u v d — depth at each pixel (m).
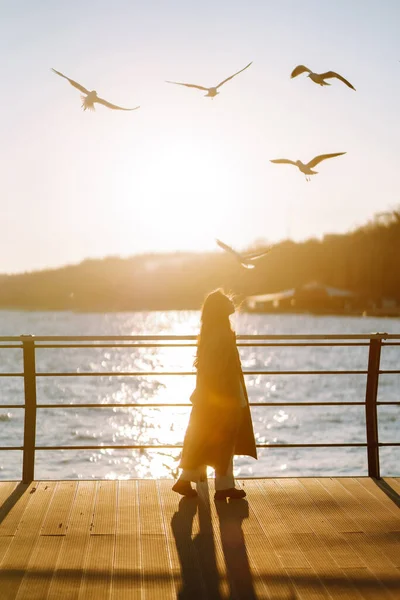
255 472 17.28
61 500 6.29
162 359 71.12
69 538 5.42
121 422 26.53
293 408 29.05
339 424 25.16
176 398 35.97
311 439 22.47
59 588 4.57
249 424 6.50
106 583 4.66
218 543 5.34
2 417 26.50
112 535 5.49
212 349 6.22
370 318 133.75
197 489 6.66
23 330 114.00
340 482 6.88
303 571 4.86
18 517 5.86
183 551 5.19
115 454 19.50
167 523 5.76
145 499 6.36
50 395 35.78
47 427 25.23
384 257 128.25
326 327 113.12
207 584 4.66
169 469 17.98
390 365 56.31
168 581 4.70
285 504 6.23
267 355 69.81
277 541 5.39
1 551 5.16
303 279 147.62
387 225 127.31
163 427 25.75
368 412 7.09
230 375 6.24
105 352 79.25
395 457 18.78
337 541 5.39
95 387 39.56
